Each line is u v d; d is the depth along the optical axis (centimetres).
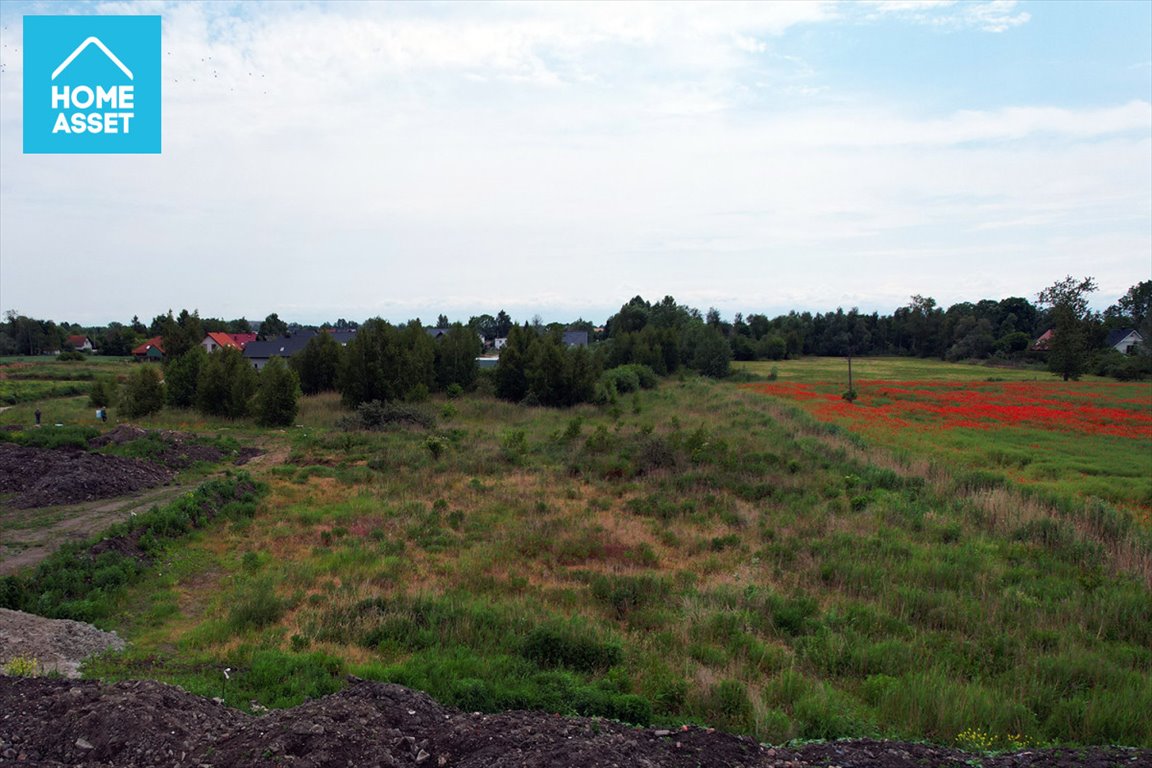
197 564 1138
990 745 640
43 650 743
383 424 2641
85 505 1502
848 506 1511
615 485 1733
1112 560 1163
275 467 1911
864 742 594
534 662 772
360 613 909
